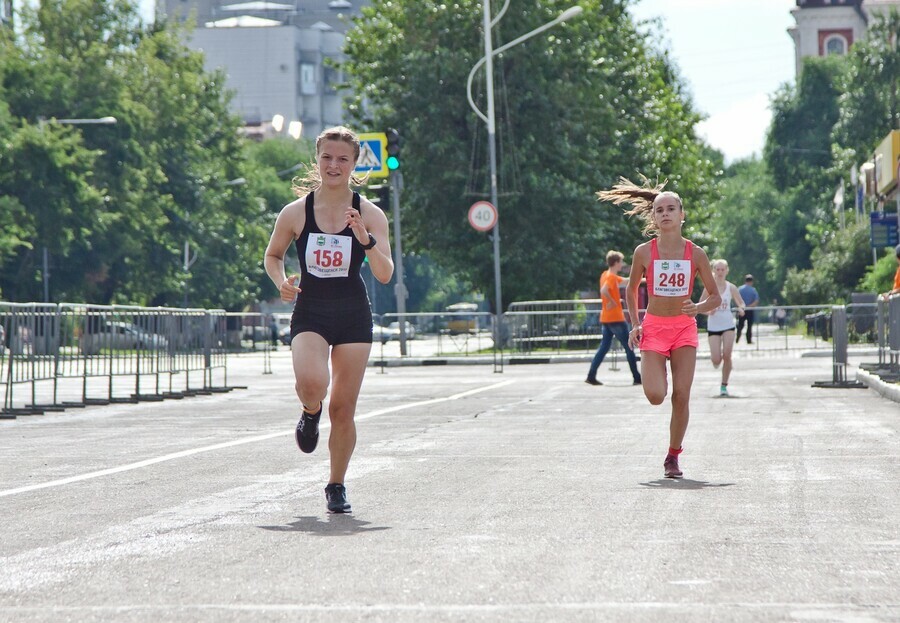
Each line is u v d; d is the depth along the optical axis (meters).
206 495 21.12
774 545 15.96
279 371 80.25
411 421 36.34
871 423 34.00
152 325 48.47
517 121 113.94
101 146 157.88
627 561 14.94
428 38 116.19
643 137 128.12
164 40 185.62
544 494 20.89
